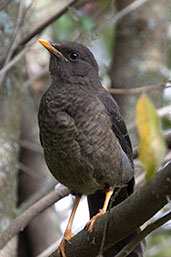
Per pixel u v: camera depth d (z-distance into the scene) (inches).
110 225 329.4
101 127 393.7
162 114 441.4
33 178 568.1
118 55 582.9
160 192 294.8
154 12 589.6
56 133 392.5
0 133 474.6
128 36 584.7
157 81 567.2
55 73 422.6
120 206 321.7
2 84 482.6
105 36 611.2
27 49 454.3
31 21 593.0
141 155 234.7
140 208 308.5
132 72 568.7
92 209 429.7
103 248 345.7
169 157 398.6
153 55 578.2
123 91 470.9
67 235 394.3
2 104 481.1
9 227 414.9
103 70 615.5
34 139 588.4
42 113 401.7
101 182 405.7
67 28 557.9
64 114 393.1
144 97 236.5
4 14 486.9
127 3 589.6
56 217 570.3
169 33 631.8
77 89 406.6
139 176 476.7
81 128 390.3
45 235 551.2
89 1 572.4
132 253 376.2
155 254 533.6
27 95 600.4
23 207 490.0
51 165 404.8
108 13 605.6
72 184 409.7
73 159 393.4
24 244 554.3
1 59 475.2
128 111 544.4
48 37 602.5
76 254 357.1
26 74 600.4
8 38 485.7
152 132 233.3
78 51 425.4
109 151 396.2
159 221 301.3
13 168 479.2
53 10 613.3
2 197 462.9
